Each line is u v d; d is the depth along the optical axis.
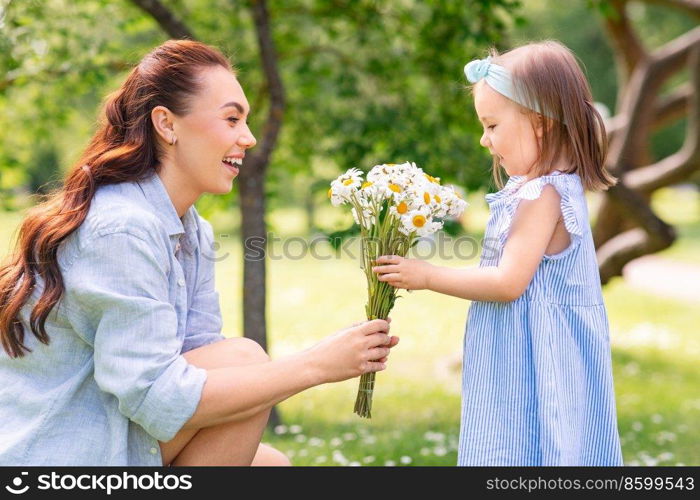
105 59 7.79
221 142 3.62
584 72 4.68
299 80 9.23
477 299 3.79
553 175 3.90
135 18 8.16
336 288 20.17
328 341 3.58
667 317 15.85
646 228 9.27
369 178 3.89
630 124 10.31
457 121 8.26
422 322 14.88
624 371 10.71
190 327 4.01
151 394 3.24
